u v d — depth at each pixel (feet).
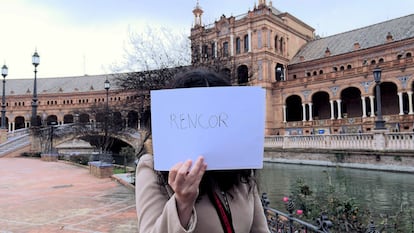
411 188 42.98
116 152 119.14
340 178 51.67
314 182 48.14
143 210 4.32
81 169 59.31
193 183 3.71
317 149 83.15
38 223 21.33
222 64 41.60
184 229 3.65
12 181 42.75
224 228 4.33
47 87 265.75
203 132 4.26
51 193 33.27
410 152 60.80
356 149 72.59
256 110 4.47
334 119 143.64
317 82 152.15
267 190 41.96
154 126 4.38
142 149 5.31
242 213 4.62
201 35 51.78
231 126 4.33
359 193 35.88
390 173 61.26
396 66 125.29
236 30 173.68
